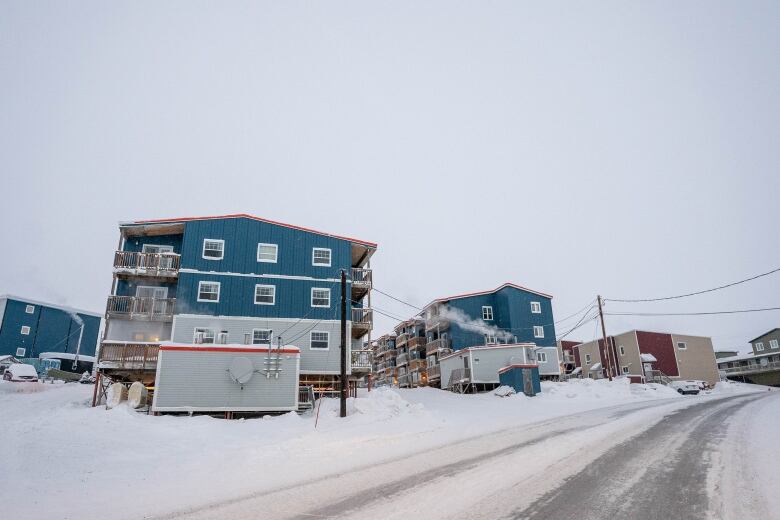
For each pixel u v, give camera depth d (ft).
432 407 87.30
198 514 21.57
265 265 97.40
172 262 94.17
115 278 91.61
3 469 30.78
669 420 49.57
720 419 48.91
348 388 93.56
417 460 33.14
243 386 72.18
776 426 41.27
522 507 20.56
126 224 94.22
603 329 134.00
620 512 19.61
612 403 83.51
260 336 92.84
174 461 37.27
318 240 102.68
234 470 32.81
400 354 196.54
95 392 74.90
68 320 193.88
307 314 96.53
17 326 175.63
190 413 69.05
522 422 54.70
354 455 37.06
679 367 175.94
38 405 75.15
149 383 86.43
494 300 159.53
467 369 133.08
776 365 200.13
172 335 88.38
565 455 31.99
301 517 20.44
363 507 21.49
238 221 98.73
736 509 19.49
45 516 21.77
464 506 20.92
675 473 26.00
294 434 53.21
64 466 33.32
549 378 148.36
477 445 38.45
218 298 92.79
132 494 26.27
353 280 103.91
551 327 153.79
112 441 42.93
